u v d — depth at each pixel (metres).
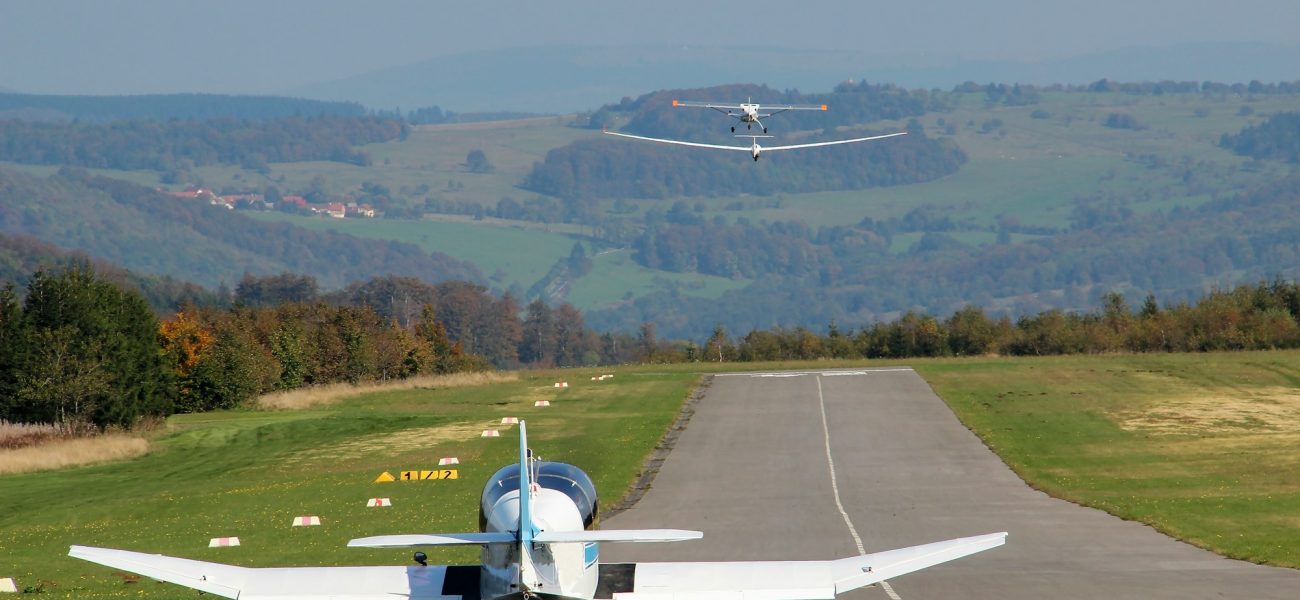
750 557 115.88
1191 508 138.88
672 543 123.50
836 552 118.00
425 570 61.88
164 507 156.00
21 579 108.44
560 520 62.47
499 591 57.88
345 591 58.62
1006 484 161.88
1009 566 106.69
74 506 159.00
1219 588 94.94
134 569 59.19
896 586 97.62
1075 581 99.00
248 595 57.72
